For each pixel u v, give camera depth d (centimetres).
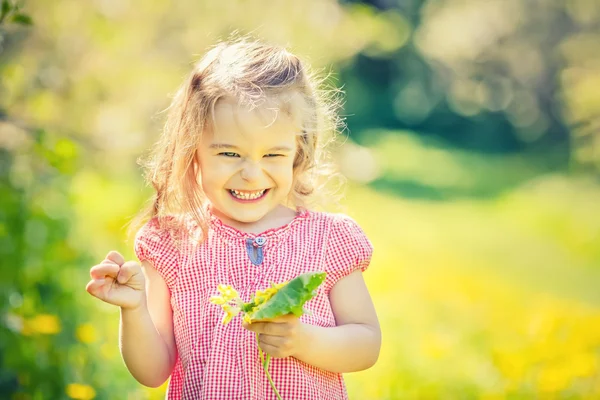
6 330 462
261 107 280
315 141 310
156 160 317
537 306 1059
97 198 996
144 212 324
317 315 292
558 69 3556
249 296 284
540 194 2505
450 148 3959
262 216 290
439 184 2920
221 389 273
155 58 1046
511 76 3828
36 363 457
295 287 249
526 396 562
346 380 584
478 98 4031
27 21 416
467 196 2717
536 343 663
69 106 892
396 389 571
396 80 4300
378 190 2616
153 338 278
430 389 571
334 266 301
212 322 283
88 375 488
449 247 1730
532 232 1998
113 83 964
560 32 3491
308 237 301
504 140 3997
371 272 1224
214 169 284
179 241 297
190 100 295
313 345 272
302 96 295
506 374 584
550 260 1638
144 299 275
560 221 2031
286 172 288
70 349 501
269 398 276
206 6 1089
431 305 1002
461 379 590
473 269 1447
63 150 578
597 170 2655
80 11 916
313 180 324
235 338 279
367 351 293
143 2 997
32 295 548
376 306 939
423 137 4088
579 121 2414
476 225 2106
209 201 308
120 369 509
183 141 297
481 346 741
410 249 1634
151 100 1029
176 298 292
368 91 4309
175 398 291
